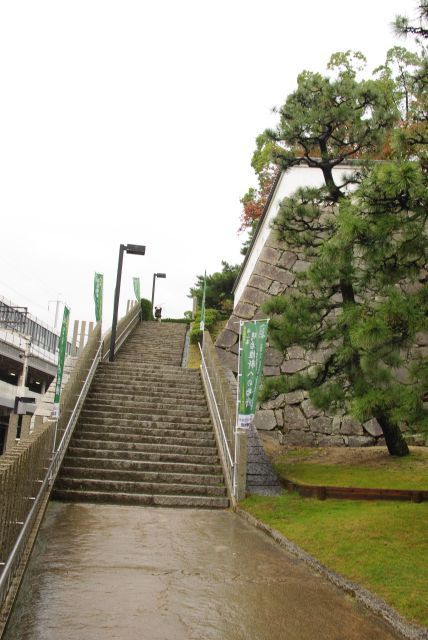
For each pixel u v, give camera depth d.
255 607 4.21
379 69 19.52
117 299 17.12
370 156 11.05
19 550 4.55
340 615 4.12
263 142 26.03
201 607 4.14
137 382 13.68
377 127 10.38
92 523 6.88
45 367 31.05
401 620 3.86
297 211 10.33
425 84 6.88
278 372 14.09
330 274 9.16
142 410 11.93
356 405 6.57
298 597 4.49
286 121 10.66
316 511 7.39
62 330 8.78
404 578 4.57
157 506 8.45
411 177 5.57
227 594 4.48
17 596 4.08
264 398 9.40
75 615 3.82
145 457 9.97
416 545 5.42
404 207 6.03
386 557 5.09
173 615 3.94
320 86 10.34
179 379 14.32
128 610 3.98
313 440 13.09
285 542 6.16
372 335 5.57
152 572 4.95
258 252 18.94
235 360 14.70
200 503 8.62
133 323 23.95
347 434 13.05
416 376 5.74
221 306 30.22
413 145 6.59
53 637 3.44
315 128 10.52
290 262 15.54
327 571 5.05
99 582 4.57
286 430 13.22
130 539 6.16
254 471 9.70
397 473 9.30
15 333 27.61
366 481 8.73
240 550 5.96
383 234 5.95
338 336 9.70
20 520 4.75
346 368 9.29
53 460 8.15
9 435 6.59
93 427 10.95
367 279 7.32
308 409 13.37
